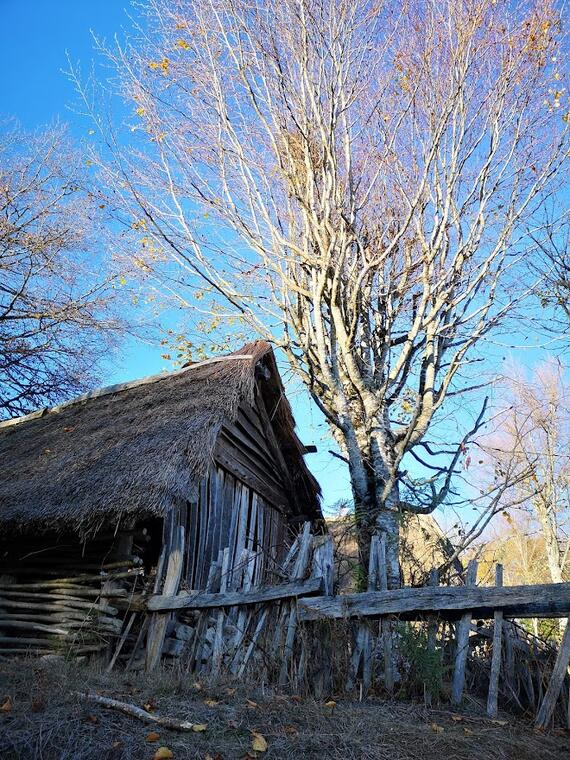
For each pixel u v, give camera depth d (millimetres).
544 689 5727
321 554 6645
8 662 6258
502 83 10891
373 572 6543
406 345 11086
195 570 8391
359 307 11562
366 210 11844
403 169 11664
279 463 11422
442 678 5898
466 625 5871
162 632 6809
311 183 11086
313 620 6195
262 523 10945
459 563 8578
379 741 4664
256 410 10547
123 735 4332
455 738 4805
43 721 4344
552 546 17750
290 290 11930
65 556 7941
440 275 11289
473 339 10961
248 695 5426
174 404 8953
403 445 10336
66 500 7293
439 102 10969
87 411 10805
